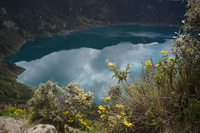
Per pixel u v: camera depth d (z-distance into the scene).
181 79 2.10
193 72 2.02
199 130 1.76
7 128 2.83
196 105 1.79
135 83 2.51
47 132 2.74
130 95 2.52
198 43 1.92
